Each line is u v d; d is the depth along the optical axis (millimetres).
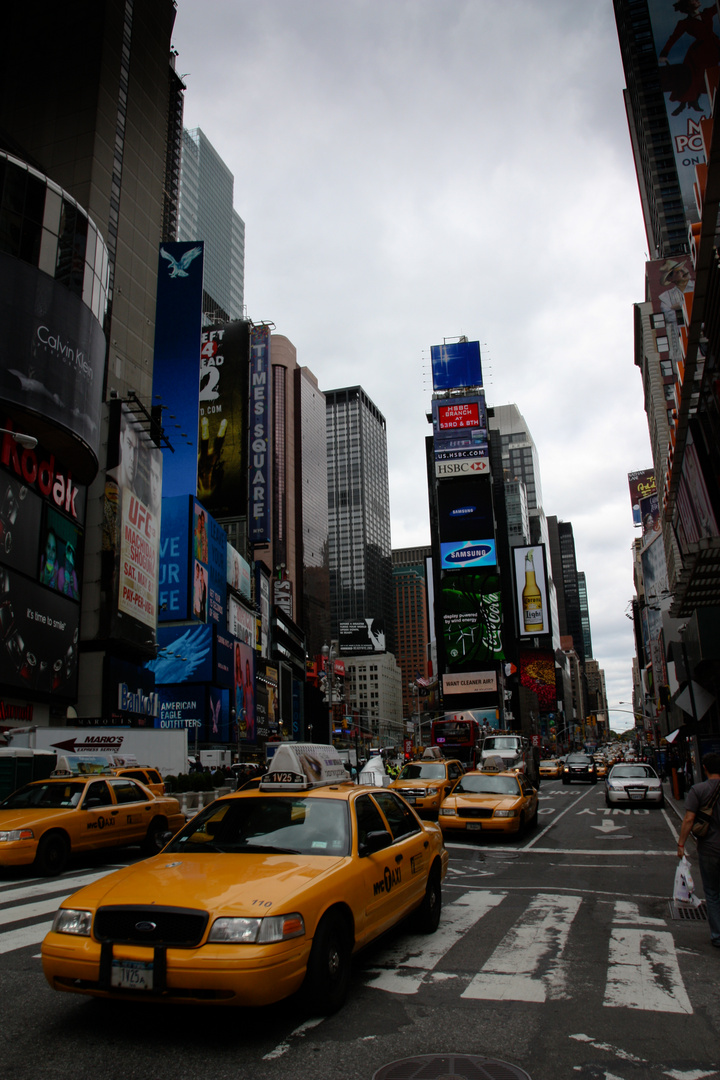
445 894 10125
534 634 146875
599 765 69062
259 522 104000
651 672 86688
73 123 55906
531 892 10258
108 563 46688
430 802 19984
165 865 5566
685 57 114250
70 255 35250
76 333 35062
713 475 19578
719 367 18547
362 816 6594
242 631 92375
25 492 33844
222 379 96188
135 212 59688
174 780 27375
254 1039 4746
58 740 26016
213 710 73875
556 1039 4793
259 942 4508
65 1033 4832
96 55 57188
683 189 110250
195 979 4402
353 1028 4949
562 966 6441
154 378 73750
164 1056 4473
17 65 59000
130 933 4676
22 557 33250
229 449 93375
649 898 9719
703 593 22578
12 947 7059
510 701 120188
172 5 69938
